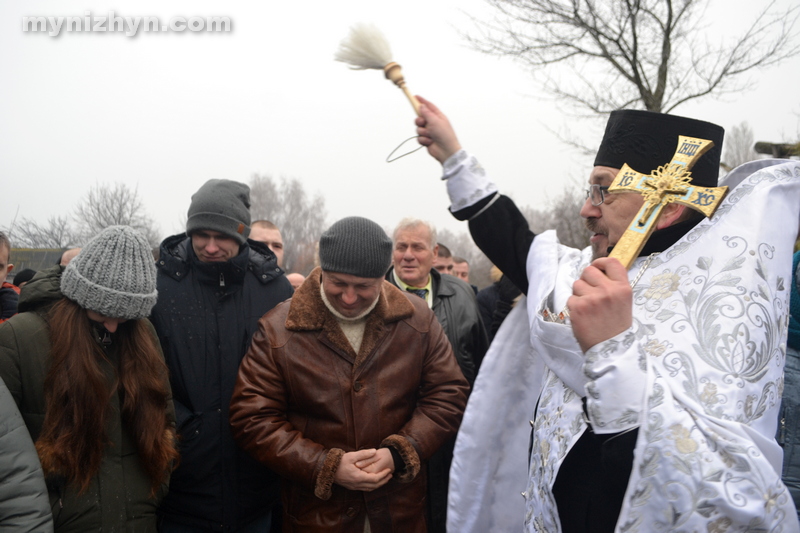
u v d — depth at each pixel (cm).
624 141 152
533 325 157
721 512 105
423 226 372
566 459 139
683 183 129
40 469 186
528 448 184
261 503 263
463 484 187
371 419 236
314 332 240
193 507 254
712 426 110
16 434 183
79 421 199
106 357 213
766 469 106
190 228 265
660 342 124
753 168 147
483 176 189
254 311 276
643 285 135
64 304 209
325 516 228
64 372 201
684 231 141
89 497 203
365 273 227
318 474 220
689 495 106
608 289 117
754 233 129
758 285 124
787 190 138
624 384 114
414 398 255
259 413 233
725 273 126
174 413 241
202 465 253
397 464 228
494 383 188
